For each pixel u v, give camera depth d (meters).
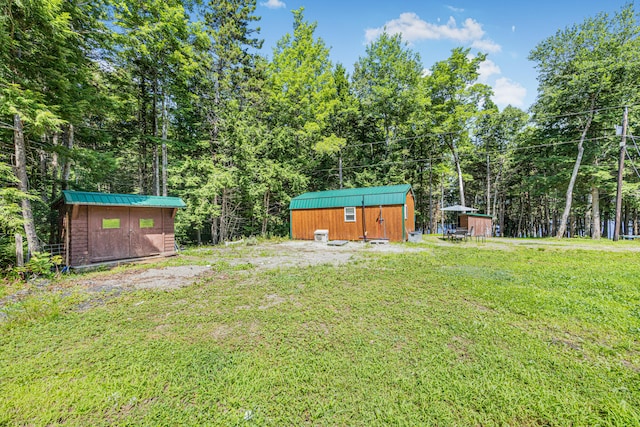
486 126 24.06
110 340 3.41
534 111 18.64
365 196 14.44
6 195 6.20
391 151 21.77
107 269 7.74
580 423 2.01
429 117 19.17
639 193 15.85
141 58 12.10
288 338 3.41
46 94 7.46
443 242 14.08
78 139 11.83
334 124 20.56
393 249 11.39
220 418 2.13
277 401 2.30
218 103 16.45
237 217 17.19
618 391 2.33
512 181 27.06
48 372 2.73
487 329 3.54
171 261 8.88
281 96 18.25
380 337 3.39
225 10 16.94
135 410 2.25
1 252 7.38
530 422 2.04
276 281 6.07
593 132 16.77
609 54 14.76
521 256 9.16
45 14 6.29
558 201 24.98
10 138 7.64
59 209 8.49
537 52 16.91
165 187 13.19
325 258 9.28
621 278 5.89
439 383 2.47
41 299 4.85
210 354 3.05
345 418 2.11
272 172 15.94
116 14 10.28
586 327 3.57
